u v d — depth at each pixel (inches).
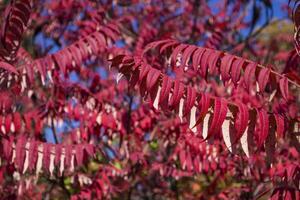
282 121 91.1
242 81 104.6
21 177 164.9
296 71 121.4
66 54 137.9
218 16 280.5
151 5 290.5
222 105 86.9
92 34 143.4
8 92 134.6
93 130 167.9
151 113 186.9
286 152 157.2
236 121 90.2
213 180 207.5
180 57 105.9
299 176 104.4
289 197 104.0
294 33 106.5
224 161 168.1
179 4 294.8
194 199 216.2
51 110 164.9
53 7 253.8
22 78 135.3
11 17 132.9
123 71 91.7
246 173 168.7
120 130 179.8
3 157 121.5
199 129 92.0
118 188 184.4
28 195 170.7
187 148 168.7
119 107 185.2
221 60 97.0
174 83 88.4
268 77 96.8
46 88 170.9
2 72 133.1
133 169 193.2
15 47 134.9
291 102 132.2
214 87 175.8
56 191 208.8
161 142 187.8
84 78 198.5
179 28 290.8
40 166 119.3
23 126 150.0
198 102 91.1
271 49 318.7
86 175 171.8
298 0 104.1
